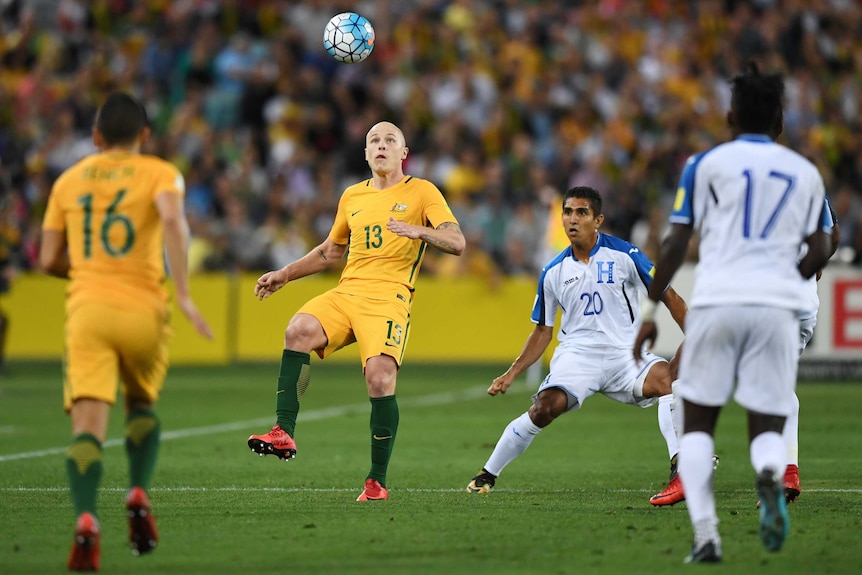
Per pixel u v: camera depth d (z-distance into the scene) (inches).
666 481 1259.2
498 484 1232.2
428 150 3334.2
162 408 2062.0
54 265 803.4
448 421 1894.7
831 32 3927.2
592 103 3538.4
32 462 1395.2
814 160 2972.4
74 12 3690.9
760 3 3959.2
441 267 3036.4
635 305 1143.6
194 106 3331.7
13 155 2758.4
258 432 1731.1
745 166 766.5
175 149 3193.9
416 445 1596.9
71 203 781.3
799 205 766.5
